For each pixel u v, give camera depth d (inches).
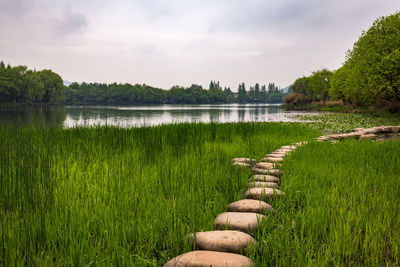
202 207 108.5
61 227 85.6
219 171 156.9
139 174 141.9
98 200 106.3
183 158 188.5
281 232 85.0
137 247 79.0
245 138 324.2
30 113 1713.8
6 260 68.4
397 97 1051.9
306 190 130.5
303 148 256.4
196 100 7490.2
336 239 79.0
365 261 71.0
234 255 71.2
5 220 90.4
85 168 159.9
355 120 781.3
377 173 161.6
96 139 259.0
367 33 1011.9
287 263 69.1
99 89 7130.9
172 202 108.0
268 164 187.3
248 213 98.7
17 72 3932.1
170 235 83.8
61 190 116.9
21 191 116.3
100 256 70.7
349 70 1315.2
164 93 7519.7
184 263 68.0
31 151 195.6
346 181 141.0
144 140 258.5
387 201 111.0
